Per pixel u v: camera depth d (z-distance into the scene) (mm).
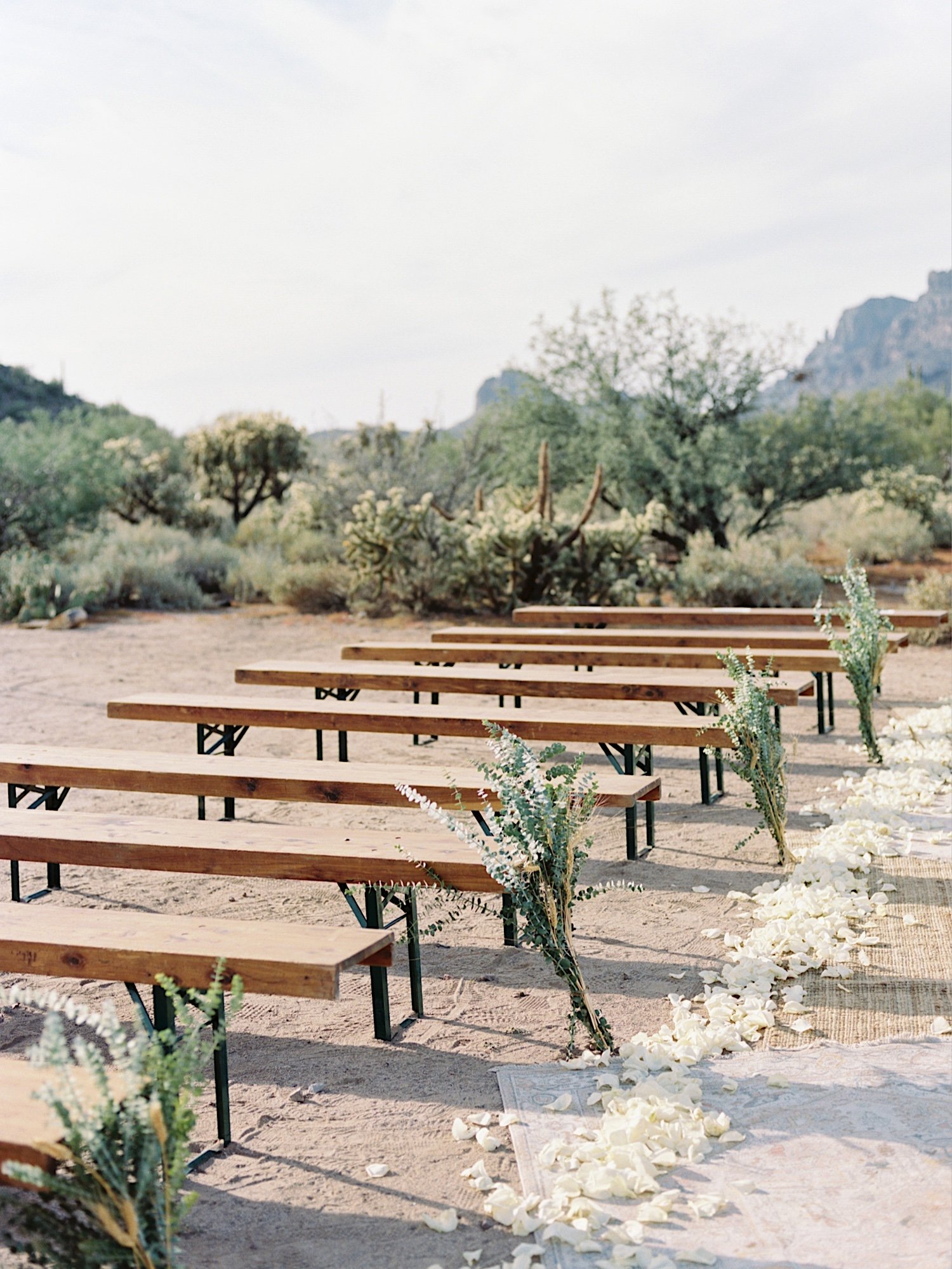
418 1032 3959
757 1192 2850
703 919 4902
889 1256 2566
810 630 11781
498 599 16984
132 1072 2242
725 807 6715
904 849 5562
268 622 16391
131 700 7109
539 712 6543
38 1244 2248
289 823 6539
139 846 4332
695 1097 3305
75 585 17531
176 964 3250
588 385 21266
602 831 6309
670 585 18766
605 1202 2842
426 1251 2721
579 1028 3916
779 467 21266
